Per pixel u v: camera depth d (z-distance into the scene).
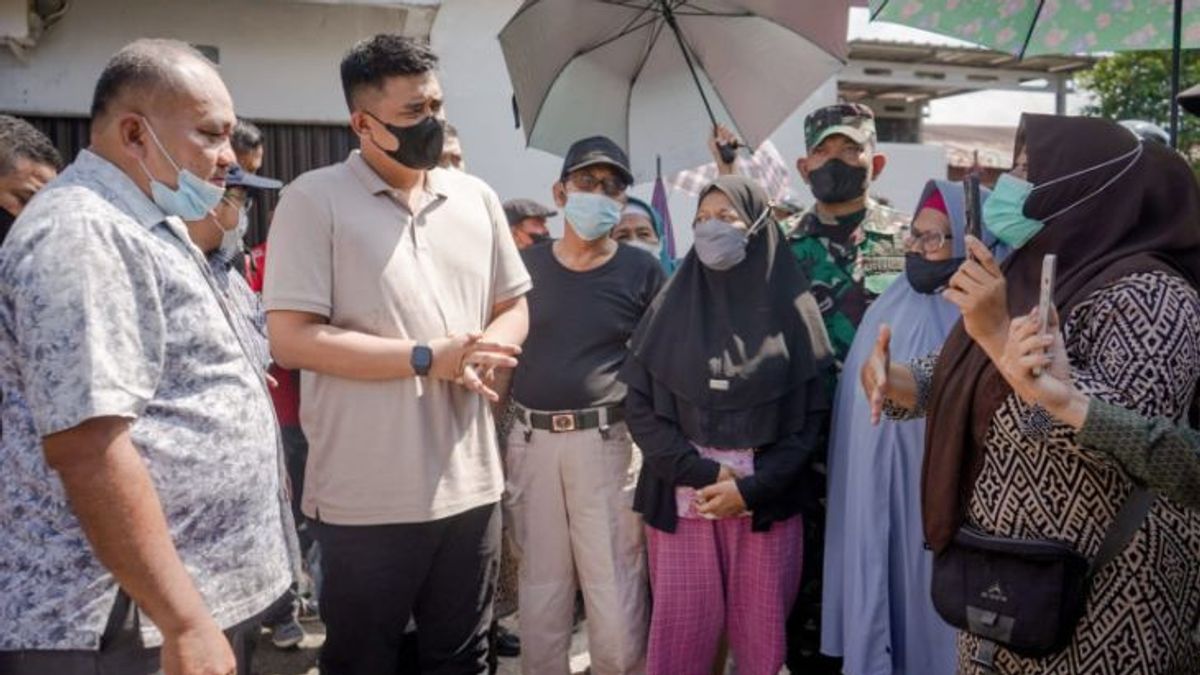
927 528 2.09
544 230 4.64
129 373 1.64
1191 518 1.91
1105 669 1.86
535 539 3.11
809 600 3.23
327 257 2.48
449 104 6.36
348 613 2.52
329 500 2.51
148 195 1.84
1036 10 3.08
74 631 1.70
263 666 3.84
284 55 5.73
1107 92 11.84
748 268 2.93
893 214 3.31
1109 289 1.83
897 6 3.34
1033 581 1.87
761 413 2.82
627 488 3.10
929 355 2.42
